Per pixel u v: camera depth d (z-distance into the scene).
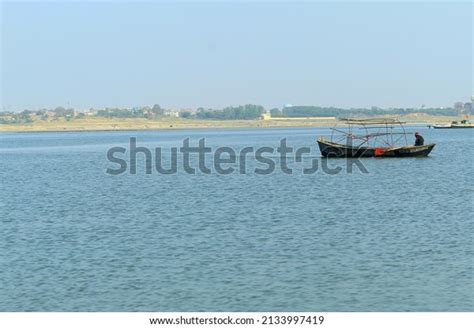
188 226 75.00
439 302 46.81
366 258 58.09
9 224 78.62
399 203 93.56
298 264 56.31
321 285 50.56
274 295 48.41
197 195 106.38
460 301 46.94
